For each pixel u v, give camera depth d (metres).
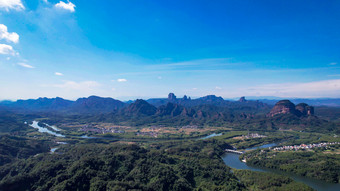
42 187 189.75
